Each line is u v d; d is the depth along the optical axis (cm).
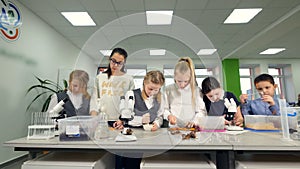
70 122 106
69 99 108
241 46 501
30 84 310
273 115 145
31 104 312
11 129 269
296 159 107
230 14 329
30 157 109
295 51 579
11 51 271
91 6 295
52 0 281
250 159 107
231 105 138
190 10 310
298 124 119
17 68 283
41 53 341
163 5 293
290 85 681
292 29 393
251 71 709
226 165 102
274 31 388
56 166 99
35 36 324
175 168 94
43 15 327
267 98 154
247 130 142
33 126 114
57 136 119
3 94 257
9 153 262
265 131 138
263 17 343
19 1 284
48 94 357
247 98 169
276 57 649
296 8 308
